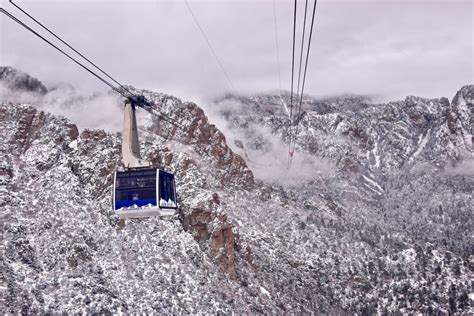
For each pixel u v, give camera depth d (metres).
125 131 106.69
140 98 107.44
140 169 107.50
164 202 108.31
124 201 107.12
